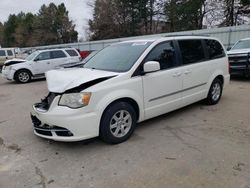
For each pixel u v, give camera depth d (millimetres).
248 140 3920
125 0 38688
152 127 4598
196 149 3660
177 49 4781
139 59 4121
